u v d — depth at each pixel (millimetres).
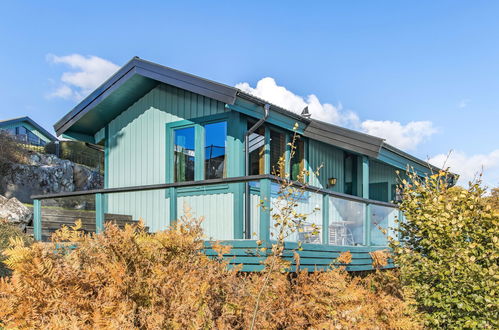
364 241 8680
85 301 3695
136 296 3822
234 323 4270
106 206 9492
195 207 9336
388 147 11055
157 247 4422
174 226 5051
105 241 4102
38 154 23062
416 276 6531
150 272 4078
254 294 4574
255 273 5727
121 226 9195
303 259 6598
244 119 9367
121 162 11320
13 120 35406
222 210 8961
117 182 11328
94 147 14188
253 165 9570
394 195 14477
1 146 19875
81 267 4184
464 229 6461
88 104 11000
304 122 10633
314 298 5266
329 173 12508
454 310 6113
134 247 4156
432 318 6148
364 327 5309
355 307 5613
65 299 3707
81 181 24734
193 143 9977
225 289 4348
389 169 14516
